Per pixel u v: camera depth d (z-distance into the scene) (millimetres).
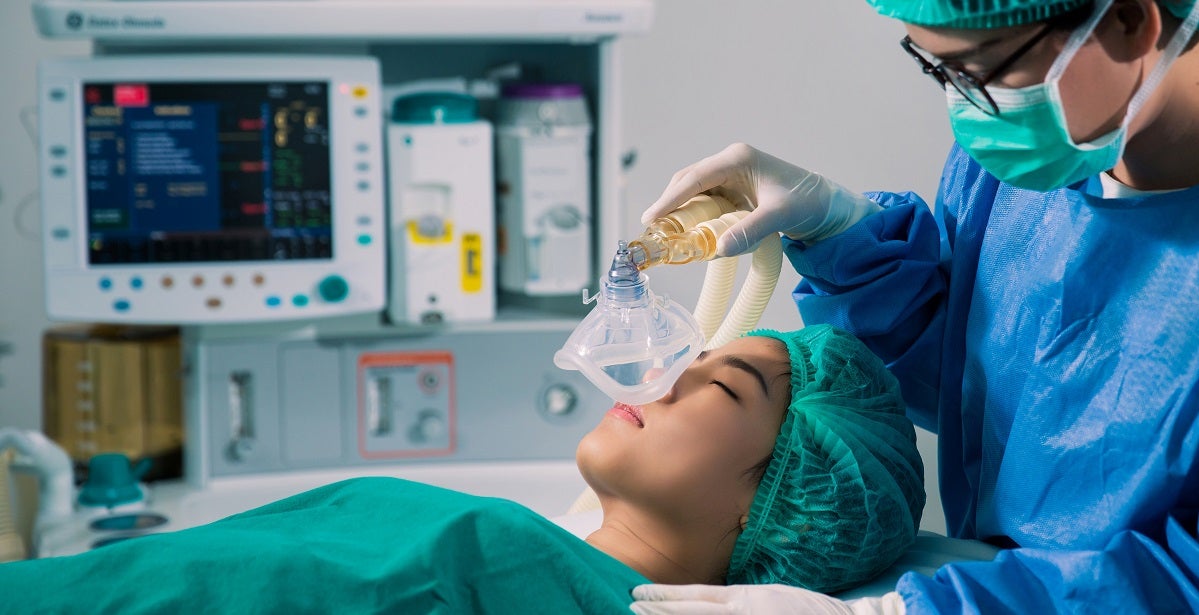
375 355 2438
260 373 2404
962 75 1169
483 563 1214
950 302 1515
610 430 1418
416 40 2445
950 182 1572
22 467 2223
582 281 2445
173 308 2314
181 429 2469
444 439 2479
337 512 1400
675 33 2611
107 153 2281
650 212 1402
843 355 1442
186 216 2305
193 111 2281
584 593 1198
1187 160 1227
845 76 2547
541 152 2387
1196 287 1224
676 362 1311
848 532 1384
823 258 1491
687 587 1248
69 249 2289
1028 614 1199
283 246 2332
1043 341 1347
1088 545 1297
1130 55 1104
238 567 1227
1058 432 1326
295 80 2299
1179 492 1237
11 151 2734
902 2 1145
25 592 1250
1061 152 1167
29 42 2713
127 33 2178
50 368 2453
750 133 2623
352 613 1187
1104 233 1292
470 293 2410
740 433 1391
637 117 2646
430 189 2373
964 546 1474
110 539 2115
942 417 1539
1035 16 1088
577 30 2258
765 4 2568
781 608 1215
